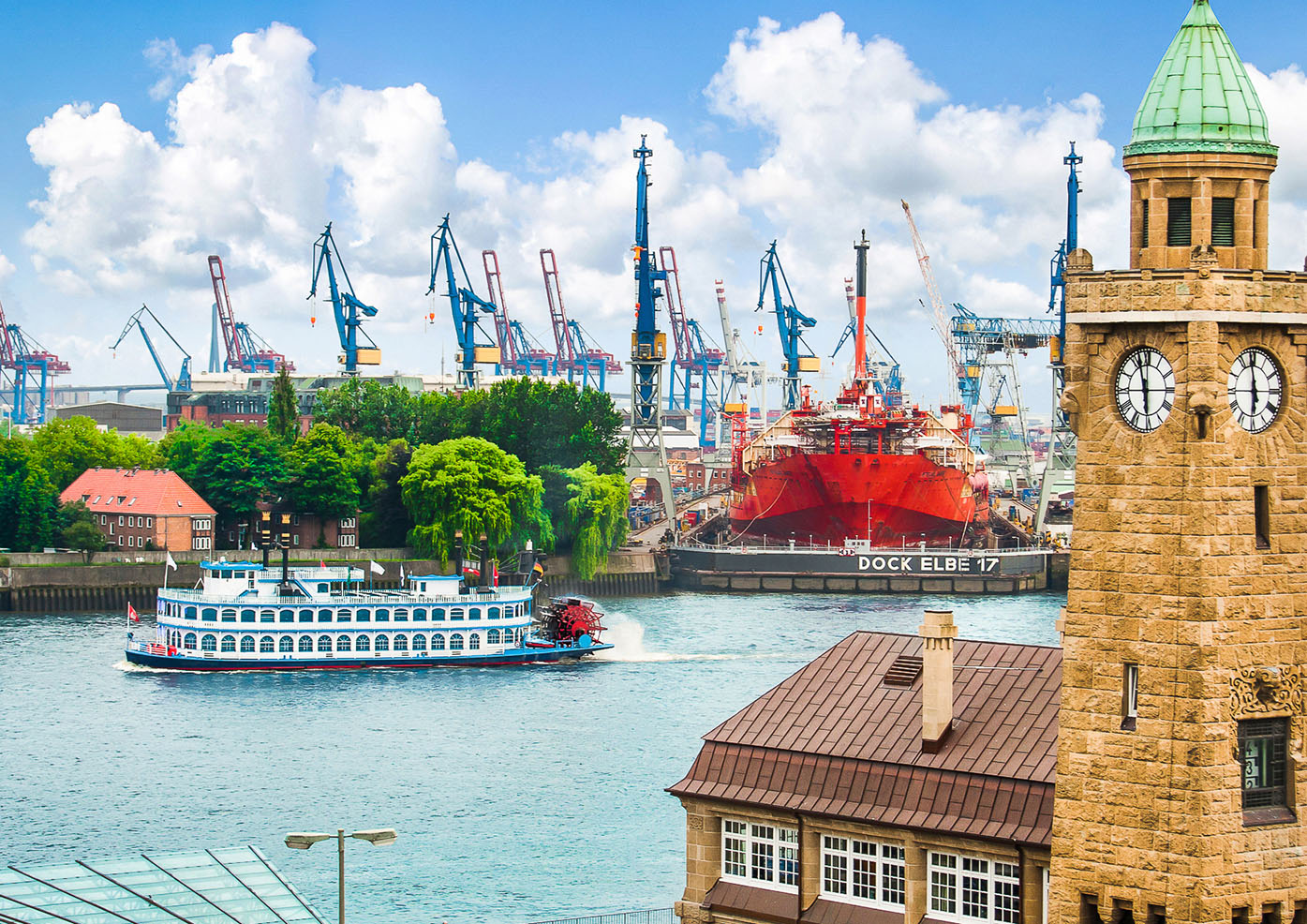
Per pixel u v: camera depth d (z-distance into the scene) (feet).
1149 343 181.98
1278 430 182.29
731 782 243.81
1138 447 182.39
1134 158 185.26
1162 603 180.65
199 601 639.76
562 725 522.88
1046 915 216.33
